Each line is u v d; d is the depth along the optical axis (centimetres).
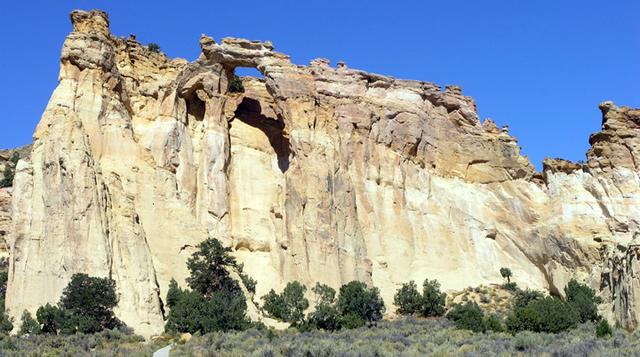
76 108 8588
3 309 7881
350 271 8719
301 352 5931
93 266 7669
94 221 7850
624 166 9619
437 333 7025
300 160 9056
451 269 9256
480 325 7312
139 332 7400
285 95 9331
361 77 9881
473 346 6181
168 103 9281
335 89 9675
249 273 8725
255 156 9569
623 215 9325
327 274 8594
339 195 9031
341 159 9262
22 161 8250
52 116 8419
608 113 9906
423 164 9819
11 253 7919
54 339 6681
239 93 10062
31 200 8081
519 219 9706
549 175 9869
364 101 9712
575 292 8425
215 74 9488
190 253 8419
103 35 9000
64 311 7125
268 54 9512
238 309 7331
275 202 9262
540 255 9506
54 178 8062
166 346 6675
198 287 7912
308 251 8662
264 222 9150
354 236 8919
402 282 8988
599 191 9556
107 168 8481
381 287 8838
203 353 6172
